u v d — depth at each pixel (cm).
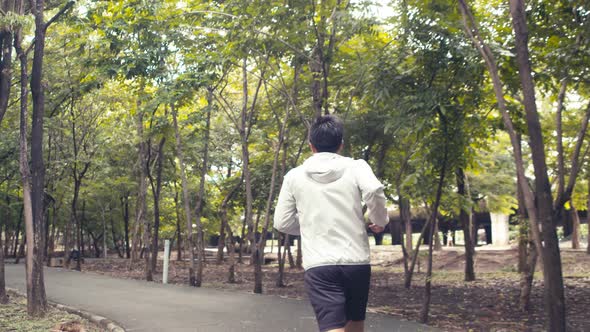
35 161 835
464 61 833
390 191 1594
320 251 290
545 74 880
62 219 3459
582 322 896
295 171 312
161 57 1295
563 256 2189
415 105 798
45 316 827
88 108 2297
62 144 2364
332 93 1423
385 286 1614
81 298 1000
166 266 1575
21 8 897
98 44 1278
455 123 855
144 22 1173
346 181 297
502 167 2117
